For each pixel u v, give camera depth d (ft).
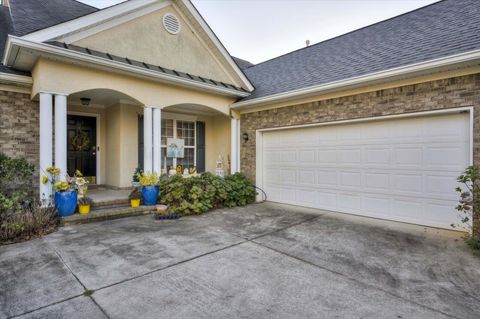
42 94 18.94
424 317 8.65
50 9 25.16
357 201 22.89
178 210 22.50
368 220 21.25
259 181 29.89
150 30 25.13
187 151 34.40
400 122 20.45
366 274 11.75
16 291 10.01
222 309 9.00
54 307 9.01
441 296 9.95
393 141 20.83
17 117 21.80
